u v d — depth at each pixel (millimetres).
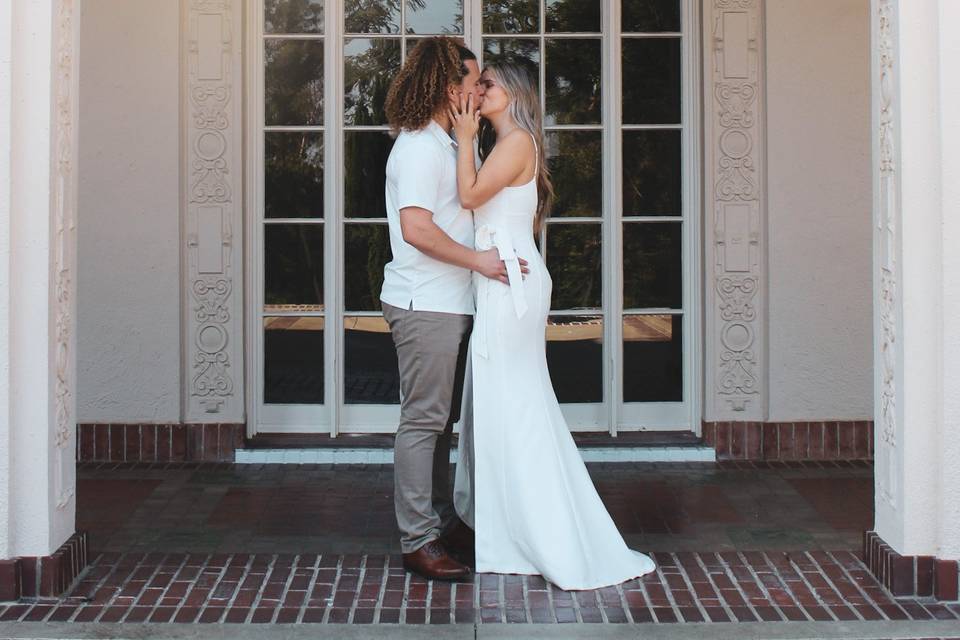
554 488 4172
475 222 4250
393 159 4145
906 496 3957
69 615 3811
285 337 6125
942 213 3812
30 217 3848
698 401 6117
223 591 4066
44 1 3811
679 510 5172
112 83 5855
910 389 3928
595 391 6172
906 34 3838
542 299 4242
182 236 5969
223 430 6027
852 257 6004
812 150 5957
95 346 5973
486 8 6055
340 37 6023
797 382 6059
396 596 4016
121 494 5410
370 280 6113
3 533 3887
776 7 5898
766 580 4191
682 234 6102
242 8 5918
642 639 3631
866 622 3764
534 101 4336
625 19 6047
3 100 3785
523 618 3811
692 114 6023
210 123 5934
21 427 3904
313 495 5426
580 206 6102
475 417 4223
